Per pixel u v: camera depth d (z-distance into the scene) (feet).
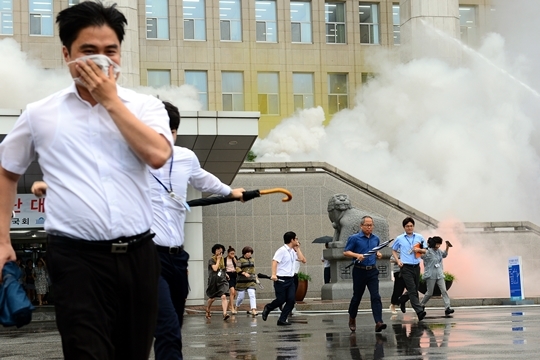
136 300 12.92
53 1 153.69
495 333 41.63
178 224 20.65
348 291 81.10
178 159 20.65
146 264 13.00
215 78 161.27
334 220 85.51
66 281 12.46
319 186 111.96
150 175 20.43
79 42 12.30
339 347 35.88
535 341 36.63
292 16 166.61
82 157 12.69
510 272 82.23
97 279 12.57
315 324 53.88
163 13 160.97
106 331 12.57
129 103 12.80
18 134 12.94
